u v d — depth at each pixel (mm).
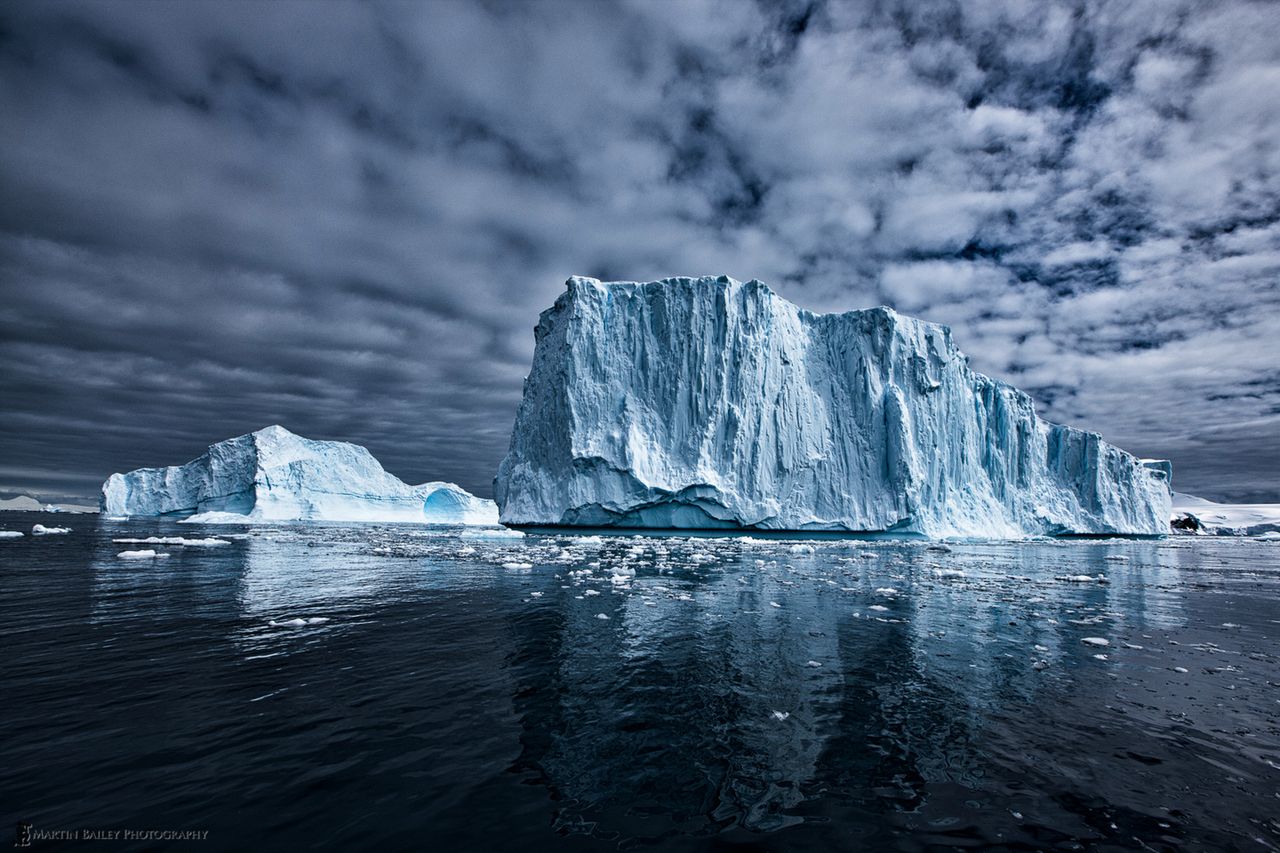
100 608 12570
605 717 6867
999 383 64188
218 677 7953
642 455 45000
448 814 4699
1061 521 62625
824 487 47844
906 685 8281
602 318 49156
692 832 4562
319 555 25047
